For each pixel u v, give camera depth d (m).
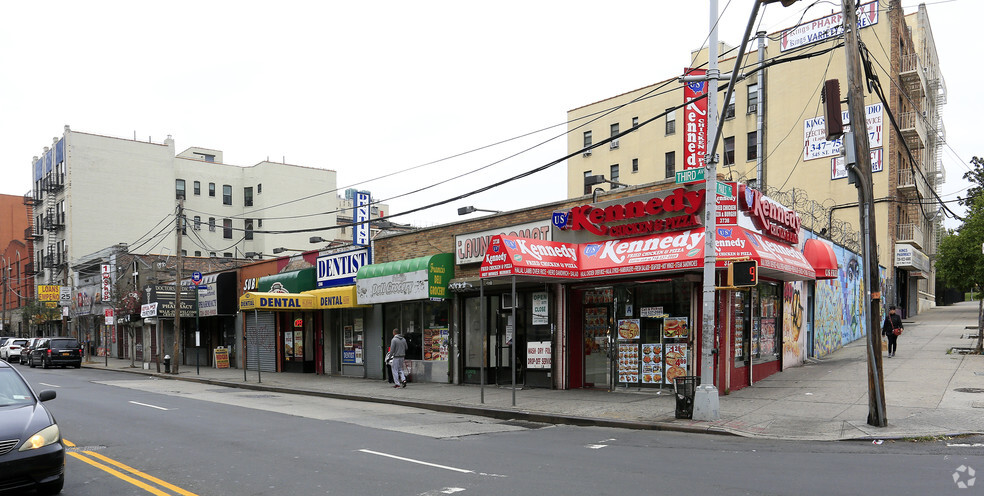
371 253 24.38
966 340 22.16
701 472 8.26
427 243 22.17
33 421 7.58
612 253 16.34
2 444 7.05
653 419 12.90
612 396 16.28
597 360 18.06
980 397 12.75
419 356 22.45
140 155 61.06
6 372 8.88
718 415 12.55
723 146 43.41
